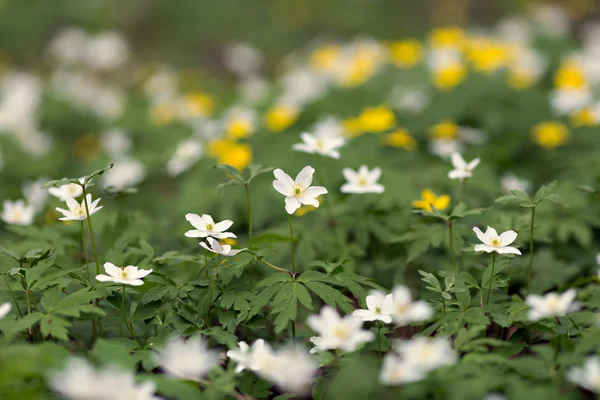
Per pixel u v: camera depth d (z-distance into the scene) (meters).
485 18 16.80
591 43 11.09
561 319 3.40
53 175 7.98
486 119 7.23
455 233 4.12
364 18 17.00
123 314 3.36
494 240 3.35
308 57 13.36
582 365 2.88
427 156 6.66
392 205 4.84
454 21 16.78
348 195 4.92
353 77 8.76
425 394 2.86
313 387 3.24
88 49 12.41
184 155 5.97
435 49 9.30
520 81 8.10
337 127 6.94
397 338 3.78
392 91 8.33
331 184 5.59
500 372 2.91
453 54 8.76
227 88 13.48
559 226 4.75
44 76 14.57
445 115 7.31
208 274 3.66
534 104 7.52
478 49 8.80
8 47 16.05
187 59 16.41
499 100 7.50
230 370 2.91
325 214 4.73
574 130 7.00
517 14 16.02
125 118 9.65
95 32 16.55
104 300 3.72
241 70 12.96
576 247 4.99
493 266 3.45
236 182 3.68
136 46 16.84
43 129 9.69
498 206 5.23
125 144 8.23
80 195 4.20
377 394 2.82
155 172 7.55
